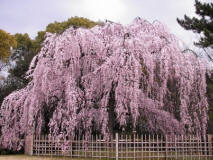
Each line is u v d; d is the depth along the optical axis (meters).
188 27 17.34
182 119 9.40
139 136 11.02
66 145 8.96
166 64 9.01
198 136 9.42
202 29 16.58
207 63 10.32
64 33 10.00
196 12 17.23
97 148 8.90
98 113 9.59
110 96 9.55
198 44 16.64
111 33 10.48
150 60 9.00
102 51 9.62
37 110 9.66
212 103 12.18
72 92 8.96
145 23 10.78
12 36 27.42
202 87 9.84
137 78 8.53
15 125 10.42
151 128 10.64
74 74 9.52
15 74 17.67
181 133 10.25
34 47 27.94
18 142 10.75
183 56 9.59
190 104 10.02
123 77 8.60
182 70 9.30
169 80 10.00
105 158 8.90
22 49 30.22
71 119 8.81
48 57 9.86
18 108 10.68
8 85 15.73
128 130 10.90
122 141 8.47
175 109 10.62
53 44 9.94
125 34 9.49
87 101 9.54
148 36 9.83
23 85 16.14
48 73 9.54
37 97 9.63
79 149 9.16
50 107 10.10
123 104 8.68
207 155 9.27
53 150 9.52
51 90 9.45
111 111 9.66
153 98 10.22
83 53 9.85
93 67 9.75
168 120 10.38
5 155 10.80
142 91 9.74
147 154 9.74
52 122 9.09
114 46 9.22
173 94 10.16
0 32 26.05
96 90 9.55
